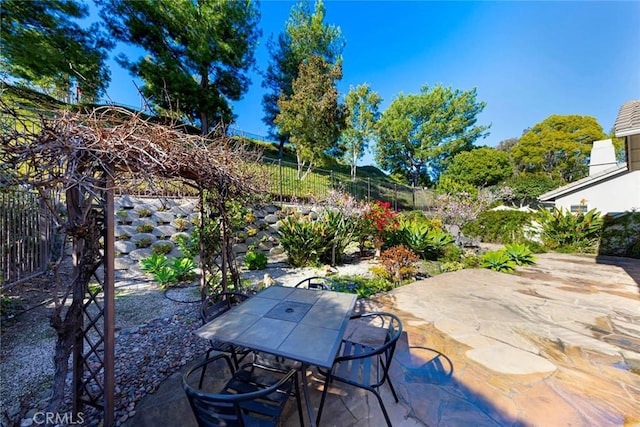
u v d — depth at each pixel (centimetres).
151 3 909
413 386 210
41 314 333
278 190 821
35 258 437
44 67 691
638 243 752
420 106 1992
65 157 136
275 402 152
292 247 618
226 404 121
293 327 177
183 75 933
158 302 389
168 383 212
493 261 625
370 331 302
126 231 547
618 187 922
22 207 407
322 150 1147
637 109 393
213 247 344
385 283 495
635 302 398
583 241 843
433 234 775
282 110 1078
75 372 175
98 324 320
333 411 184
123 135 158
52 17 737
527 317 343
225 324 181
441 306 380
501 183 1830
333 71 1095
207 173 253
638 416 179
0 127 128
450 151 2005
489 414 181
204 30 1023
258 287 441
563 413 182
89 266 166
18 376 220
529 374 225
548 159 2122
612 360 245
